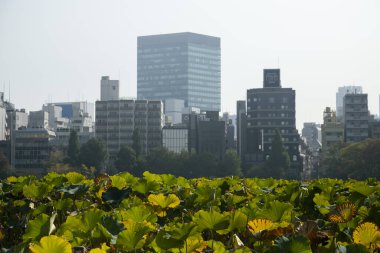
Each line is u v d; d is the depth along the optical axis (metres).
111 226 6.65
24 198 11.48
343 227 7.31
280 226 6.49
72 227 6.66
